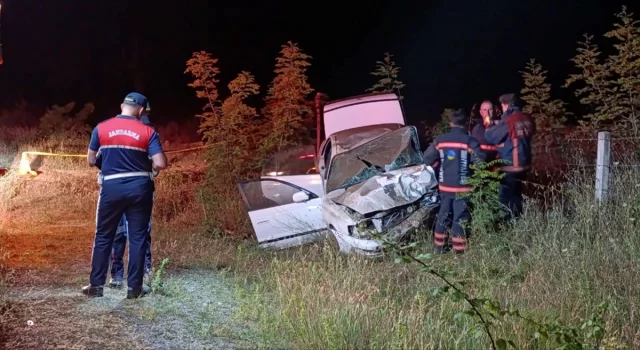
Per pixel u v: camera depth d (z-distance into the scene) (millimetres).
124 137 6090
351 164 9203
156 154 6148
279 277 6695
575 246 6730
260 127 12219
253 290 6703
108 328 5402
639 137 8406
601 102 10258
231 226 10000
